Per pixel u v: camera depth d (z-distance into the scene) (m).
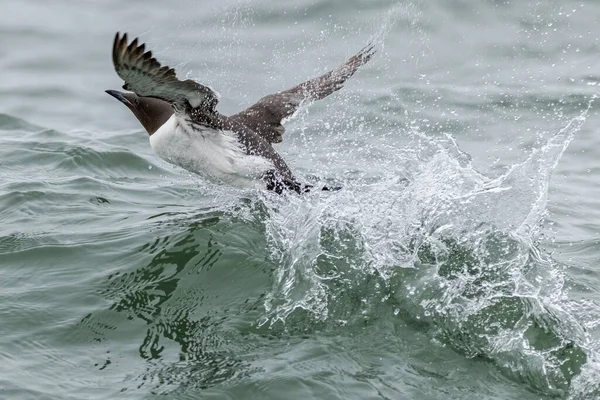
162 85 10.69
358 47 19.34
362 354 9.37
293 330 9.80
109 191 13.77
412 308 10.09
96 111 19.16
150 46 19.75
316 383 8.80
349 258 10.86
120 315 10.12
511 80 18.52
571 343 9.48
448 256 10.87
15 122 17.34
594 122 17.19
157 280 10.81
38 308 10.16
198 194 13.76
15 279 10.79
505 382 9.02
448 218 11.38
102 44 21.30
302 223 11.47
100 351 9.48
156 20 21.27
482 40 19.72
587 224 13.59
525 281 10.47
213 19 20.80
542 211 11.38
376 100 17.86
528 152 16.25
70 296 10.43
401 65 19.02
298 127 16.88
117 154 15.17
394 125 17.03
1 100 19.30
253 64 18.92
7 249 11.47
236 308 10.24
